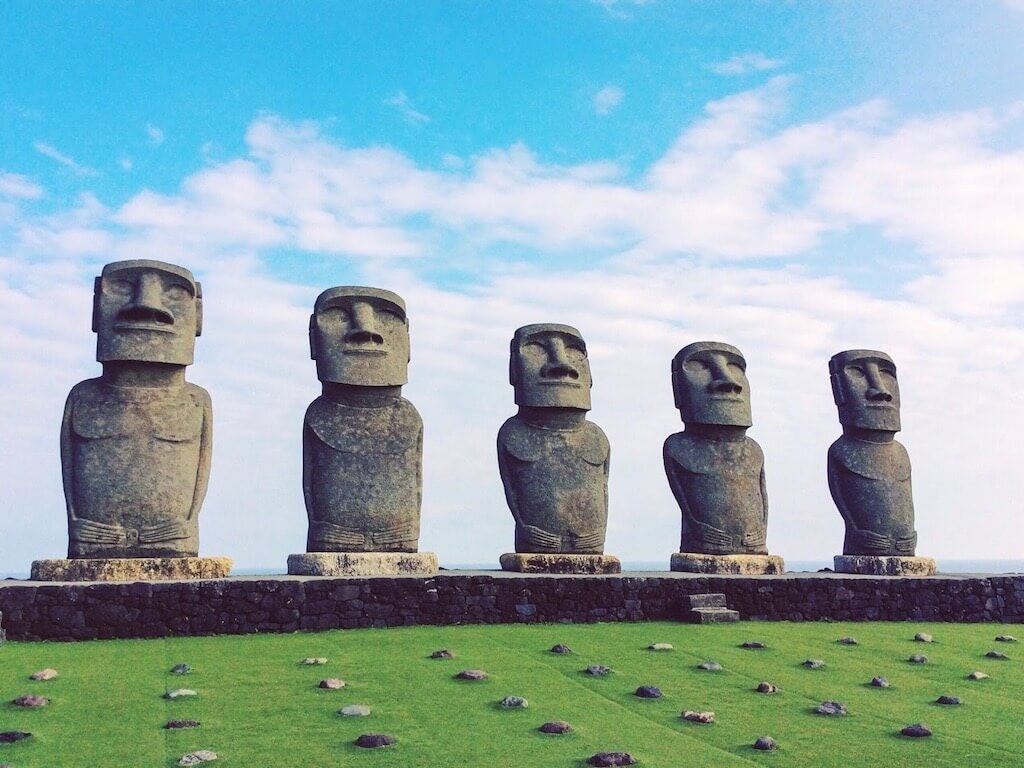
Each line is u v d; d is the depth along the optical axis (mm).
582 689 14453
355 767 11062
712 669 15875
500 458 24625
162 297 21078
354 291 23062
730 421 26234
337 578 18594
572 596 19781
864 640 19000
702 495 25875
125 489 20250
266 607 17828
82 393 20703
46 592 16875
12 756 11148
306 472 22344
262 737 11938
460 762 11305
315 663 15188
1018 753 12320
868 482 28109
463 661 15742
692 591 20625
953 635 20156
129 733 11961
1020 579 22781
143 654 15703
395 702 13430
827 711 13750
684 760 11695
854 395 28719
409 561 21547
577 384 25031
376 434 22578
